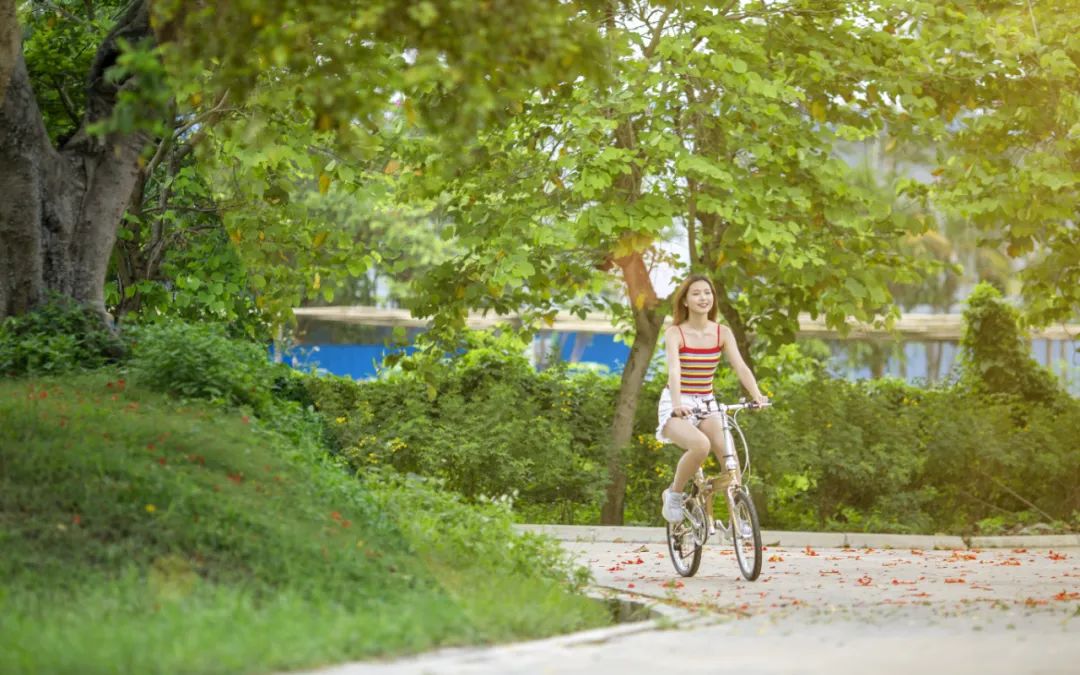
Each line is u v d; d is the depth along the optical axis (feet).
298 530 28.55
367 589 26.63
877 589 37.58
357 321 124.77
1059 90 61.41
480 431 61.05
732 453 38.91
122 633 20.80
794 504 64.59
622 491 63.41
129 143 48.70
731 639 25.53
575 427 63.72
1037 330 77.66
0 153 46.78
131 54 27.35
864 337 91.56
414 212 126.21
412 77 29.68
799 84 60.59
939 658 23.45
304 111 35.91
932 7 60.18
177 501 27.89
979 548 57.77
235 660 19.63
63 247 47.85
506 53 29.63
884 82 60.18
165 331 41.63
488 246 58.23
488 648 23.43
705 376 39.04
